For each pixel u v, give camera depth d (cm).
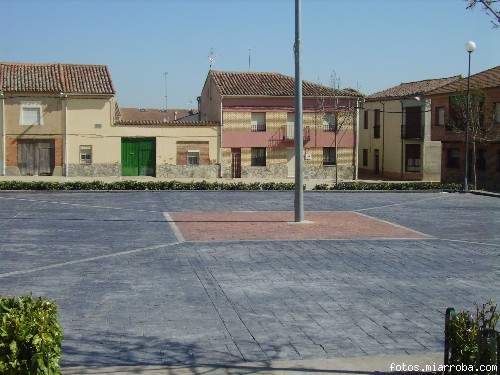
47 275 1229
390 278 1227
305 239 1714
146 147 4488
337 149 4791
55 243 1612
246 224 2009
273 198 2916
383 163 5319
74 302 1016
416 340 831
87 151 4391
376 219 2197
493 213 2439
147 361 741
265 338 834
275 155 4703
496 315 600
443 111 4341
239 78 4881
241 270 1288
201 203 2658
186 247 1570
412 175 4941
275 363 732
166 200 2758
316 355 768
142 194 3012
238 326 889
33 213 2231
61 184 3064
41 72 4466
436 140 4409
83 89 4341
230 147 4616
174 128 4509
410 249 1586
